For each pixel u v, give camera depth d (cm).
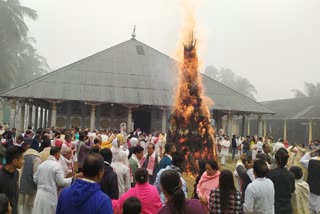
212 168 744
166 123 4341
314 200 1027
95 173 475
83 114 4188
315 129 5691
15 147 667
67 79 4188
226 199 593
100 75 4381
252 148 2798
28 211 914
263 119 6700
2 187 646
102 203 459
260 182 672
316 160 1033
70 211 457
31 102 4162
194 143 2066
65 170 995
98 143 1224
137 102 4031
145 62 4778
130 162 1042
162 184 504
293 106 6738
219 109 4294
